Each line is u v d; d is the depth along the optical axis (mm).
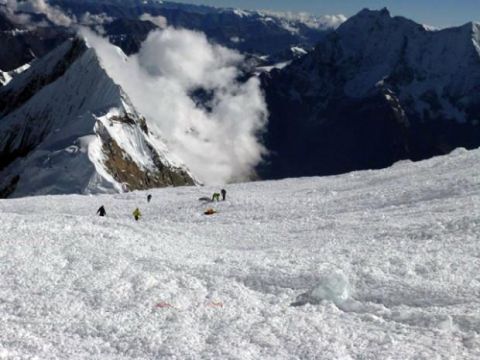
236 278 17984
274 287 17047
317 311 14523
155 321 13305
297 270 18234
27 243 20453
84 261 18328
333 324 13359
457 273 17453
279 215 39625
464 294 15359
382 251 20969
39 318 13320
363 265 18844
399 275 17625
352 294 16125
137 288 15812
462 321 13312
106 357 11211
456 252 20172
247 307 14688
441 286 16094
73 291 15320
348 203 40844
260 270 18547
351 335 12578
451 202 33750
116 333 12547
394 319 13898
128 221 33750
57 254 19234
